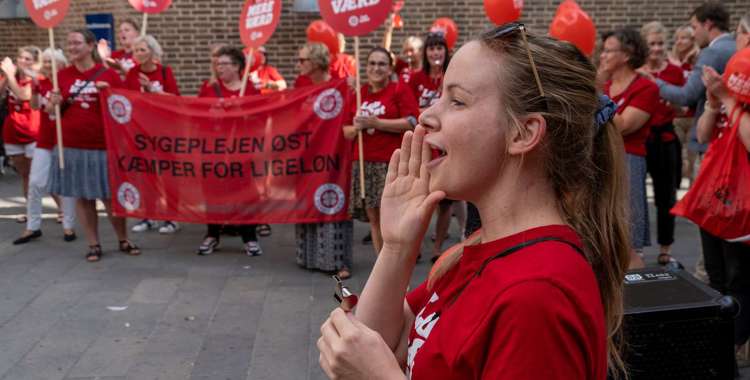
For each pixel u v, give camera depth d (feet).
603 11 33.73
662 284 7.67
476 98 3.78
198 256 20.93
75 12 36.55
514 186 3.82
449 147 3.85
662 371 7.12
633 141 15.78
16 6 37.63
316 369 13.23
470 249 3.91
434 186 4.01
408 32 33.71
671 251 20.90
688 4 33.50
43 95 21.70
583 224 3.90
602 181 4.12
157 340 14.60
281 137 19.12
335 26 17.58
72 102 19.74
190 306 16.58
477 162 3.80
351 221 19.06
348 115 18.74
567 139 3.80
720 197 11.69
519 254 3.59
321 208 18.76
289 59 34.14
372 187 18.33
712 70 12.03
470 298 3.63
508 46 3.80
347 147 18.71
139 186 20.25
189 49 34.06
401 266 4.56
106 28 34.53
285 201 19.12
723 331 7.14
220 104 19.45
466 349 3.46
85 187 19.85
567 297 3.32
